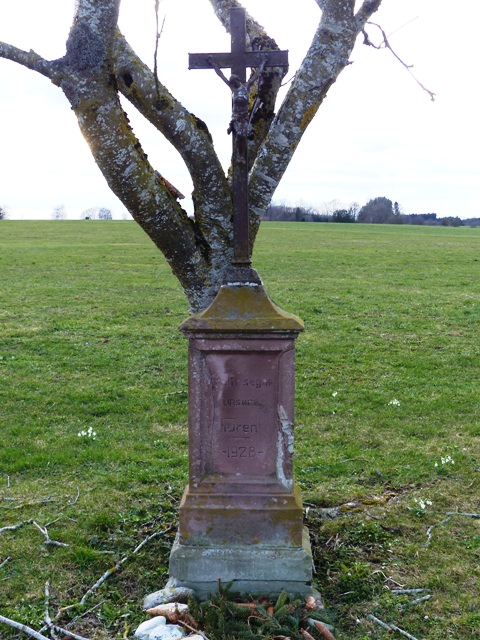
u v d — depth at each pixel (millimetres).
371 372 11250
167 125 4777
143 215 4824
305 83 4801
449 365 11750
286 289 20703
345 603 4766
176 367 11438
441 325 15242
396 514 6105
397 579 5039
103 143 4539
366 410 9242
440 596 4824
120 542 5551
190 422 4820
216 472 4898
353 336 13977
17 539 5570
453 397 9820
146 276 23594
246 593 4746
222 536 4832
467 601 4762
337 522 5891
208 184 4949
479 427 8508
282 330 4582
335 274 25109
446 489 6668
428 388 10320
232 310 4648
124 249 34688
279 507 4793
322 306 17562
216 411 4820
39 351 12383
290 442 4797
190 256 5137
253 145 5355
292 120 4859
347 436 8227
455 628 4484
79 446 7797
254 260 29859
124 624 4473
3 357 11875
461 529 5824
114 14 4383
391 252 35562
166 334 14008
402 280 23375
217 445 4863
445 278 24172
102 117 4484
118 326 14703
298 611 4523
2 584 4930
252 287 4699
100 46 4375
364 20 4914
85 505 6230
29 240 40781
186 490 4914
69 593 4855
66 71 4414
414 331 14562
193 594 4746
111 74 4484
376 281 23047
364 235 52875
